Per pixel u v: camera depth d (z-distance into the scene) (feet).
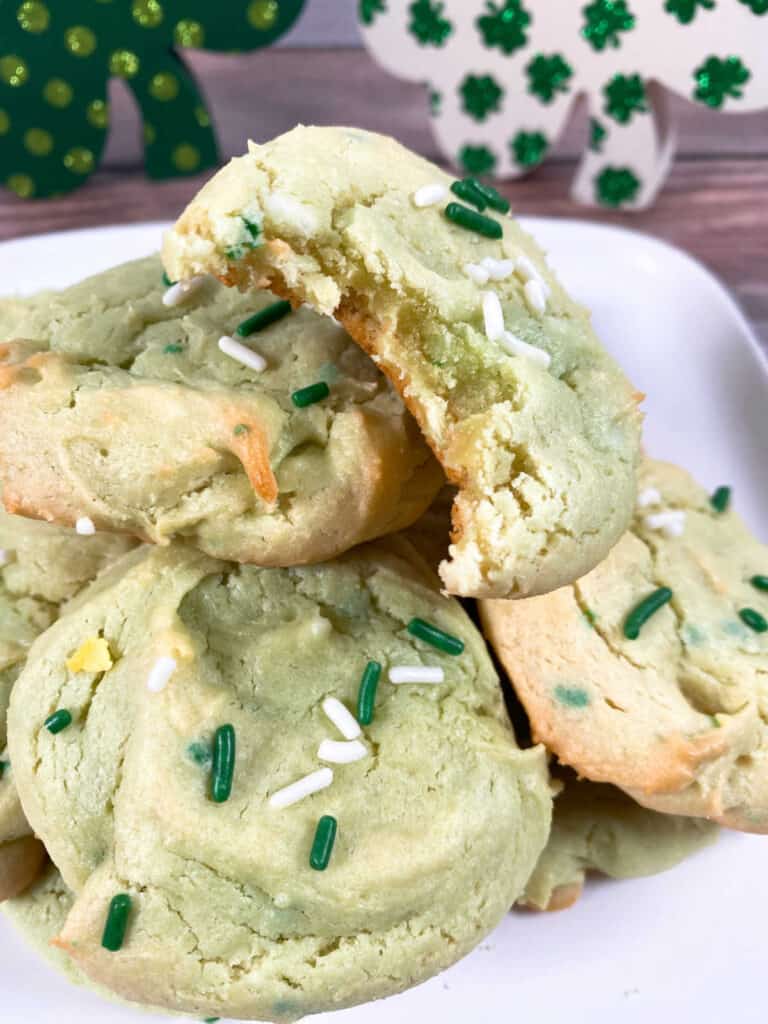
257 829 0.39
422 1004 0.45
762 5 0.74
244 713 0.41
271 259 0.39
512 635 0.46
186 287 0.47
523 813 0.43
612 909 0.48
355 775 0.40
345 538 0.43
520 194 0.89
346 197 0.41
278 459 0.42
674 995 0.46
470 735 0.43
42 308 0.48
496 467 0.39
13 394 0.41
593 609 0.47
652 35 0.78
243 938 0.39
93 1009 0.45
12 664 0.46
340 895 0.38
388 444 0.42
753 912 0.48
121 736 0.41
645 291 0.71
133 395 0.41
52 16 0.79
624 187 0.86
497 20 0.80
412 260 0.40
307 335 0.45
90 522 0.40
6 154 0.86
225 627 0.43
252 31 0.81
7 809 0.43
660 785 0.43
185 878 0.38
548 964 0.47
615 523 0.42
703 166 0.92
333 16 0.96
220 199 0.38
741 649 0.47
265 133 0.93
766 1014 0.46
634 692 0.45
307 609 0.44
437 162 0.93
